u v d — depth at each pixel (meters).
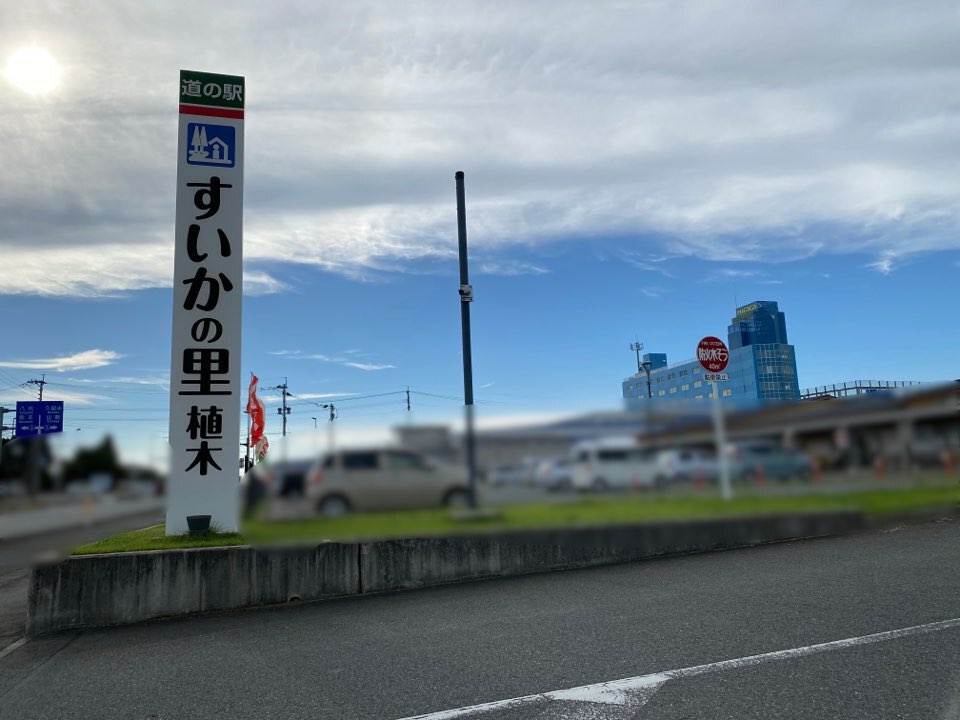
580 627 5.77
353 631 6.25
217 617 7.29
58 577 7.10
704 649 4.91
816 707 3.78
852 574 7.07
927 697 3.85
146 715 4.36
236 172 10.22
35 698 4.81
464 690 4.42
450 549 8.52
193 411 9.44
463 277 13.29
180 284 9.73
